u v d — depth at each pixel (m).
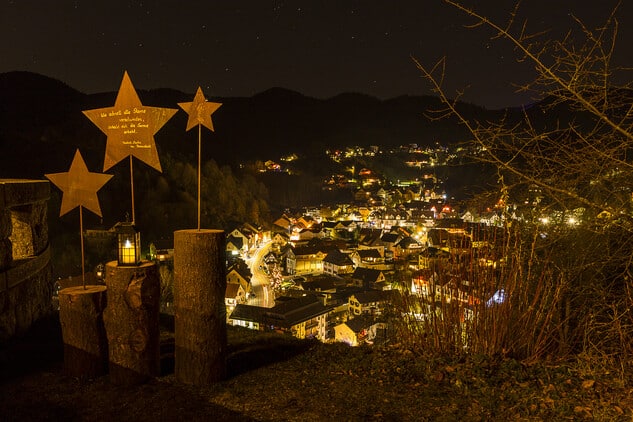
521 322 4.72
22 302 5.64
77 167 4.62
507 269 4.74
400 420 3.67
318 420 3.67
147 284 4.28
